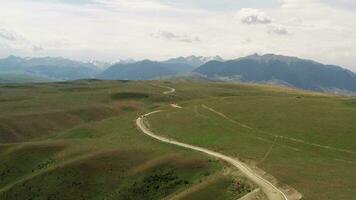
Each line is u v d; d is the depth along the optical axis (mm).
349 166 85250
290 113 142250
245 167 86188
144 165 98625
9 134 171750
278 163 86938
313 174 77750
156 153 105000
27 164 116188
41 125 185000
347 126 119750
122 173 98188
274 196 67688
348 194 65125
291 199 65500
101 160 104250
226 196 72750
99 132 150250
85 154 109938
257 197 67750
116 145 116375
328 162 88500
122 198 89938
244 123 133750
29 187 101750
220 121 139375
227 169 85750
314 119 131125
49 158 115562
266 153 97438
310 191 67375
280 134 117250
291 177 76062
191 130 129375
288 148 102562
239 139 113500
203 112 157250
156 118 155500
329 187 69188
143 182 92250
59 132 178750
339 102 163875
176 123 142250
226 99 188750
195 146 110125
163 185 89000
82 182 98375
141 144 116125
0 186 110562
